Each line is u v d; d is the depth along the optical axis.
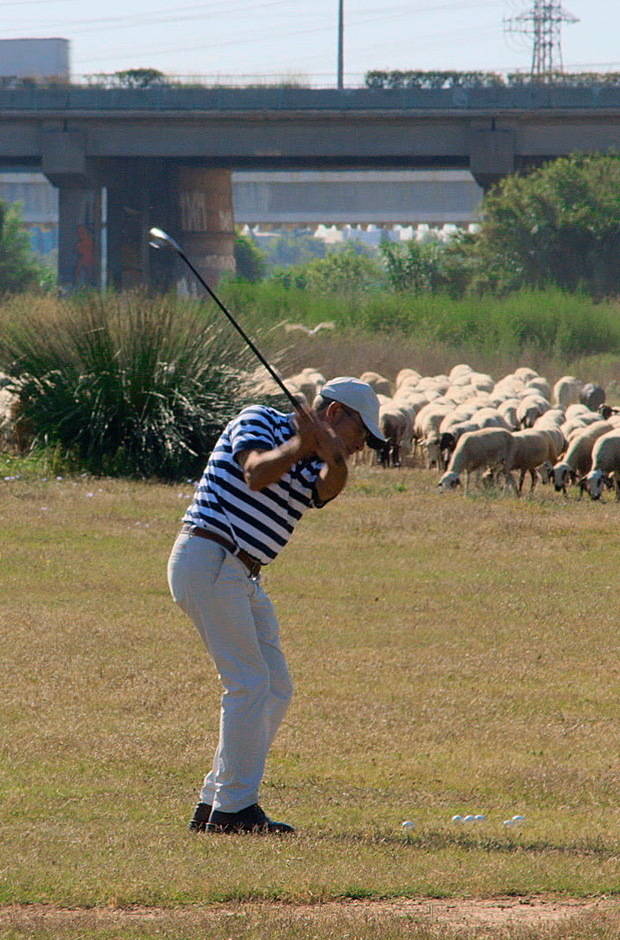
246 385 77.94
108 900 17.70
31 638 36.88
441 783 25.88
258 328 84.50
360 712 31.08
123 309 77.81
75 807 22.83
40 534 53.34
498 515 63.00
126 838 20.77
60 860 19.44
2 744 27.00
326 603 43.41
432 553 52.88
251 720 21.52
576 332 163.88
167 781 24.94
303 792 24.83
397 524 59.12
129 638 37.41
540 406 94.00
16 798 23.23
